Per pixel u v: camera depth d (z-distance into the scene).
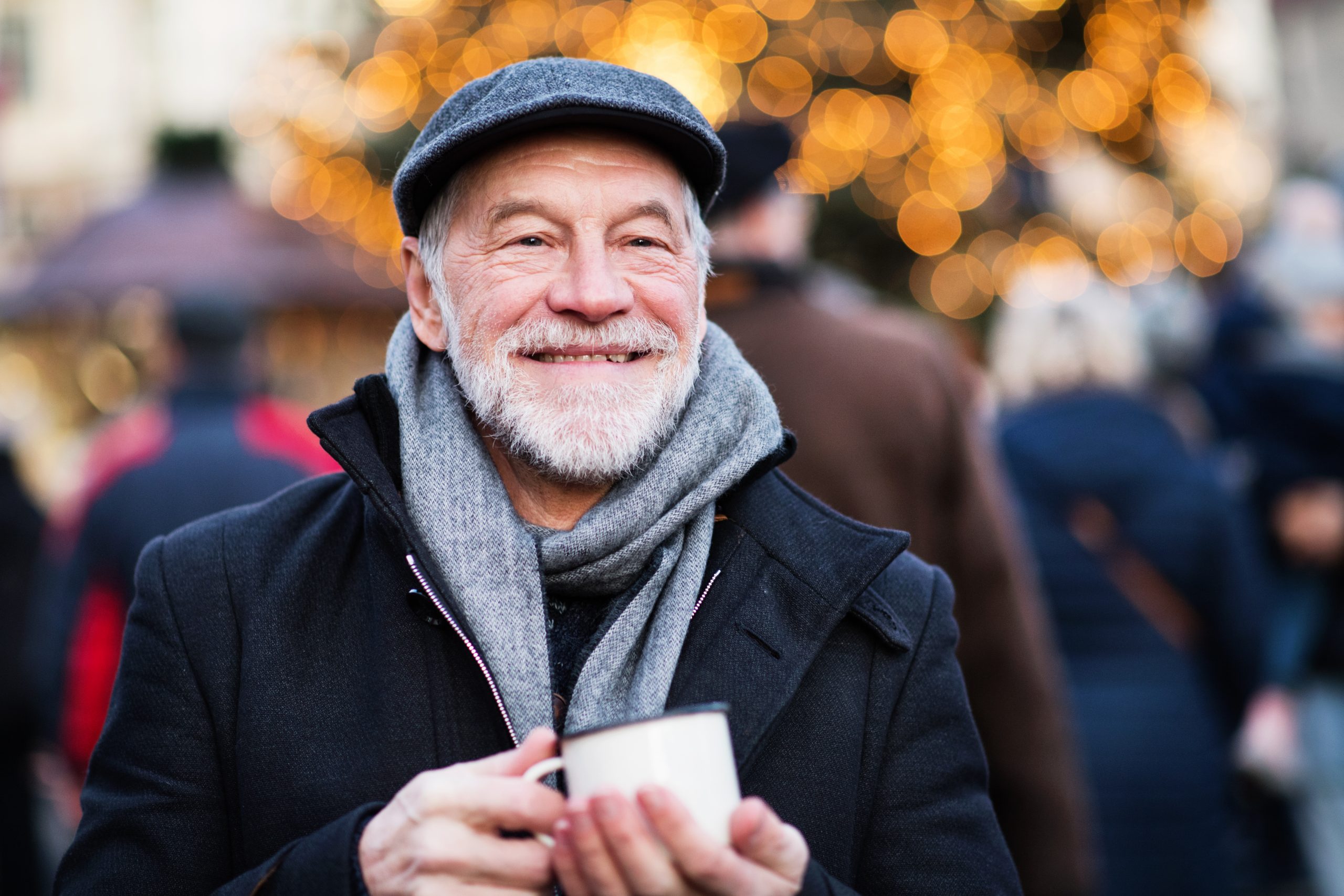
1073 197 6.86
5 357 9.16
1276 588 4.02
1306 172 4.72
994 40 6.46
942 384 2.75
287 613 1.55
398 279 6.91
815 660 1.58
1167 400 3.91
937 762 1.58
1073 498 3.44
